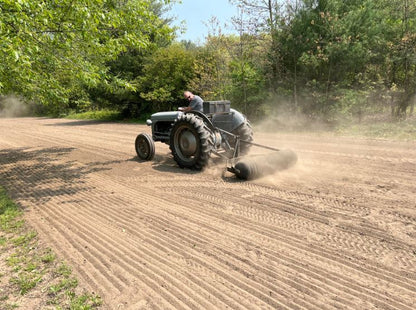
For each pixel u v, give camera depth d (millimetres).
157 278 2443
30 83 6426
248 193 4391
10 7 3803
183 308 2092
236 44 13531
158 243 3037
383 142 7699
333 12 10914
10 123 22875
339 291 2199
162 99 17219
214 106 5805
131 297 2229
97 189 5020
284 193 4309
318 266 2514
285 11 12000
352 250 2734
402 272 2389
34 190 5156
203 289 2289
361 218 3375
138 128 14961
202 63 15352
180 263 2656
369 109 11062
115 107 20781
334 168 5547
